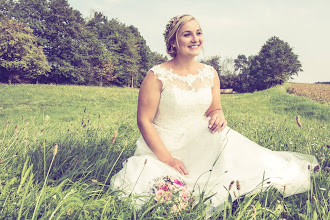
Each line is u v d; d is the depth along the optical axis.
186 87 2.45
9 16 54.47
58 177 2.50
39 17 53.97
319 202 2.05
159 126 2.54
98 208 1.87
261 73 66.56
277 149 3.90
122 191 2.04
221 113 2.74
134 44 67.19
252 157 2.31
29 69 47.47
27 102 17.89
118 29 69.88
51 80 55.22
